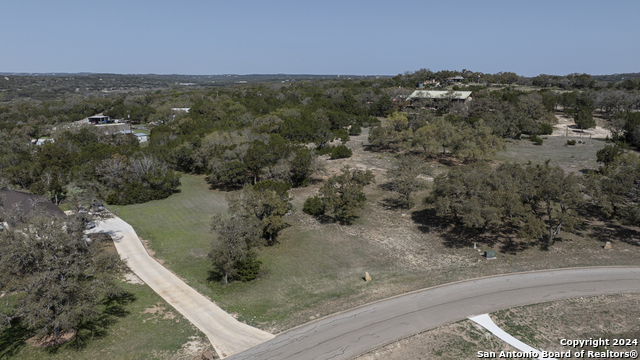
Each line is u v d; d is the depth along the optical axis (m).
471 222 35.91
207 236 44.31
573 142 83.25
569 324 25.97
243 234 33.34
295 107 119.06
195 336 25.56
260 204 40.66
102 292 26.20
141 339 25.03
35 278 21.72
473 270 34.09
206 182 67.88
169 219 49.94
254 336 25.56
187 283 33.47
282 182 57.19
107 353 23.53
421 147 83.06
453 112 108.56
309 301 30.19
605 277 31.89
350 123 108.81
